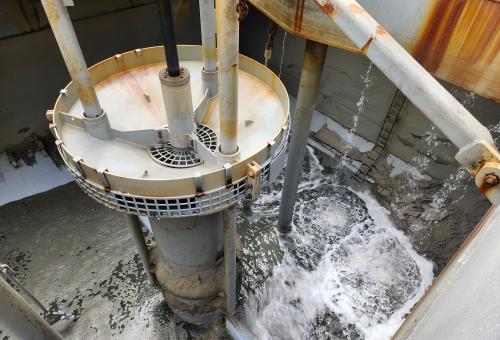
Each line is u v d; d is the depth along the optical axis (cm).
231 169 570
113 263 1238
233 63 502
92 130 646
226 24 463
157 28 1593
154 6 1518
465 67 659
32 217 1342
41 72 1387
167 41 542
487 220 313
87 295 1159
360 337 1111
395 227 1366
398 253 1300
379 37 339
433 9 638
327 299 1191
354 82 1459
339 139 1596
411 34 684
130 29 1519
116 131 659
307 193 1485
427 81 313
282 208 1277
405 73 324
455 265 333
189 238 826
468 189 1217
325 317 1148
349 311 1163
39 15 1269
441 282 359
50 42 1344
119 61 772
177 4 1470
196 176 545
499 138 1077
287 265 1274
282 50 1716
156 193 562
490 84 647
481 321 225
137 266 1230
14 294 574
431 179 1336
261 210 1435
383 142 1460
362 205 1443
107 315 1117
